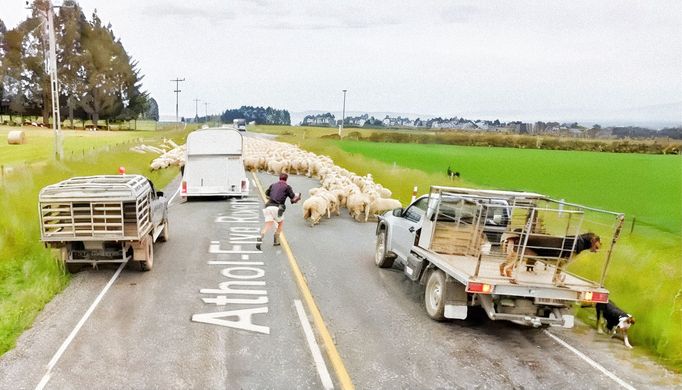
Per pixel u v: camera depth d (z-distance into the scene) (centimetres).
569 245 727
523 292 690
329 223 1628
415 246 909
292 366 624
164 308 812
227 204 1966
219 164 1994
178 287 921
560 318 715
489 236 859
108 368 606
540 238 712
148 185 1109
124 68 10500
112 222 912
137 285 927
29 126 9106
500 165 4169
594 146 7606
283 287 936
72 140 5562
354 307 851
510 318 703
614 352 722
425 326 782
